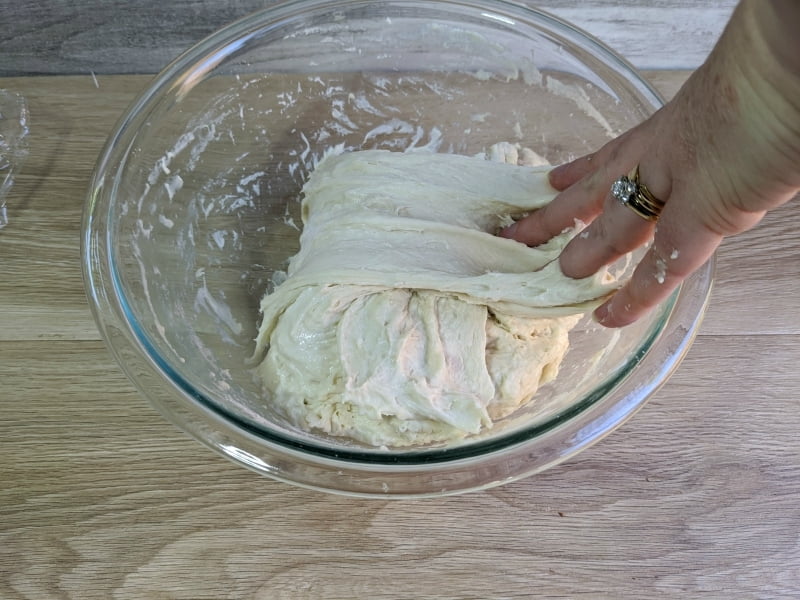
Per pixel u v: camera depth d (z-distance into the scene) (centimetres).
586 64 105
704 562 84
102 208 88
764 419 94
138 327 81
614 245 73
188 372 84
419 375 91
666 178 61
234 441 75
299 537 84
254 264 107
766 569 84
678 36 130
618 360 83
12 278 103
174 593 80
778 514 87
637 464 90
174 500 86
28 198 110
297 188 116
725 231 58
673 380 98
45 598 79
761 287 105
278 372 93
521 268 97
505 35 108
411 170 108
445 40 111
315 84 113
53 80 124
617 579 83
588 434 75
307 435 85
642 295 68
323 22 107
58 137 117
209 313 97
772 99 46
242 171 111
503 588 82
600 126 109
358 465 74
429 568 82
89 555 81
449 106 119
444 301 95
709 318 103
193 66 100
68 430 90
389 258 97
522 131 118
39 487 86
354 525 85
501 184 106
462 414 88
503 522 86
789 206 113
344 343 92
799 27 42
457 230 99
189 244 101
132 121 96
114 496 86
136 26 121
